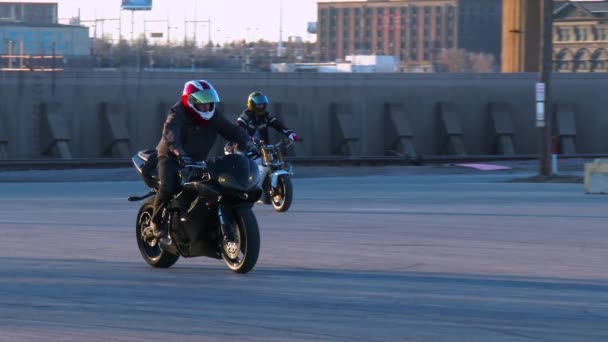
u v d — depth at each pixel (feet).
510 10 609.83
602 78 575.38
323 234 177.06
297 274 131.03
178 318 102.32
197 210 125.18
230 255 129.49
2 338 93.30
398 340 92.27
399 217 207.21
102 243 166.30
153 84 511.40
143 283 123.85
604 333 94.84
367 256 148.56
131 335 94.48
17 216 214.07
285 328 97.45
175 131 123.65
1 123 476.95
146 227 137.80
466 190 284.20
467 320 100.83
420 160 425.69
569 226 189.37
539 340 92.07
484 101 564.71
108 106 500.33
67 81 495.00
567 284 122.62
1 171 373.20
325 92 537.24
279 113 525.34
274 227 188.75
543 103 326.85
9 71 484.33
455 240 167.94
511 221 198.49
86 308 107.76
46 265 140.46
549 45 326.65
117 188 302.66
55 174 357.20
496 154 556.51
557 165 404.57
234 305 109.19
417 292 116.98
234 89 520.01
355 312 105.19
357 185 308.60
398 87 549.95
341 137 531.09
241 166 122.52
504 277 128.26
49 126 482.28
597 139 576.20
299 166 404.36
